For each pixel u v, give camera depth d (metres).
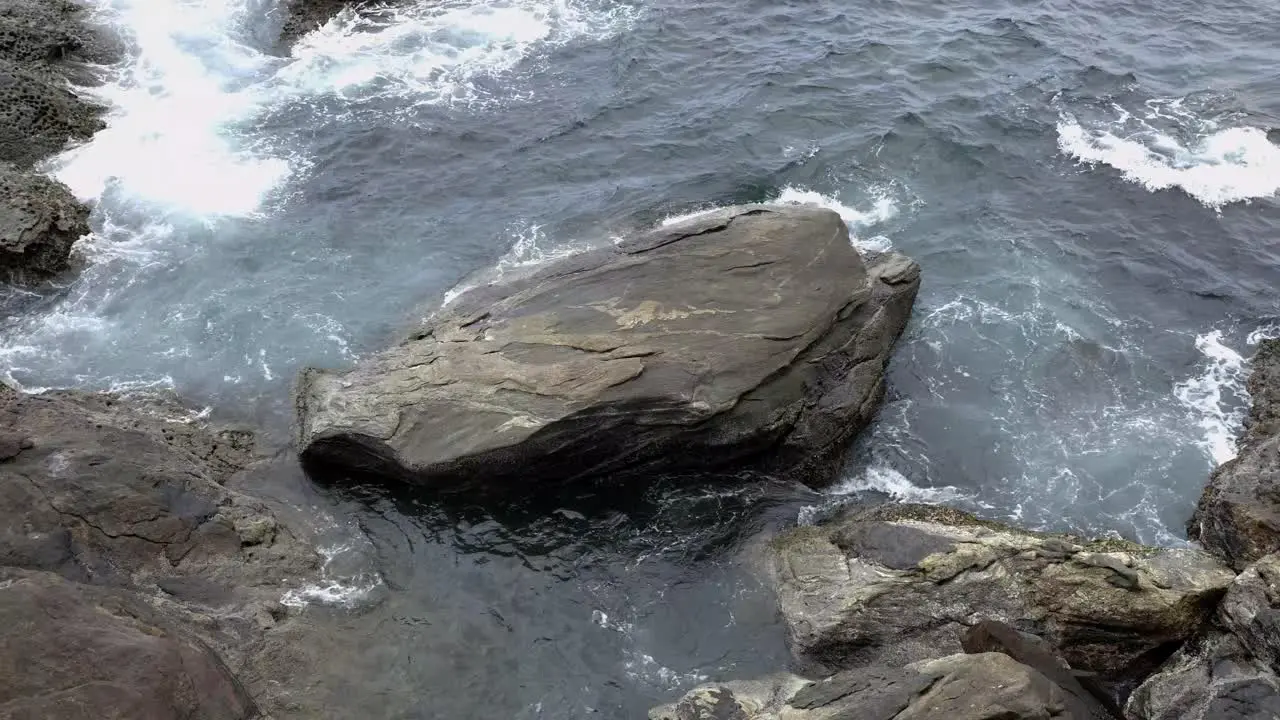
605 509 20.50
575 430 20.06
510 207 28.02
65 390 21.69
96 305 24.48
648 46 34.62
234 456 20.97
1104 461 21.30
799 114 31.05
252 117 31.17
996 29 35.31
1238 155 29.17
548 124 31.12
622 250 23.45
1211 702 15.38
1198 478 20.80
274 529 19.27
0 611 14.79
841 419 21.42
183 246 26.28
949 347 23.91
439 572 19.23
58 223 25.59
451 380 20.97
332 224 27.30
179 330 23.95
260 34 35.19
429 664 17.53
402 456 20.12
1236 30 35.75
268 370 23.05
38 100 29.41
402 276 25.73
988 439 21.91
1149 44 34.78
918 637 17.34
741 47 34.50
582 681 17.44
